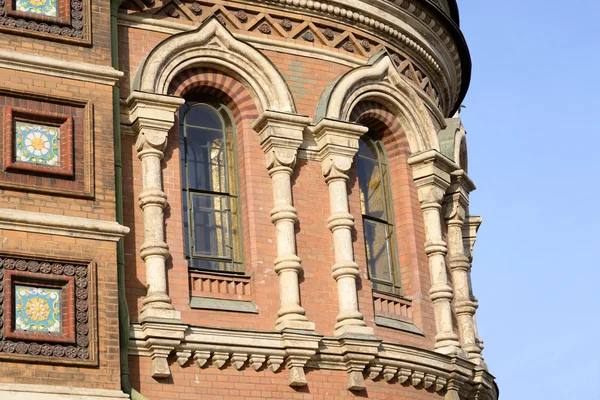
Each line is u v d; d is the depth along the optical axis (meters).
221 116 26.48
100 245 22.91
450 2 31.72
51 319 22.14
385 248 27.89
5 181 22.56
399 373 25.89
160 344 23.39
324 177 26.67
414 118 28.47
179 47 25.56
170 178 25.05
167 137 25.08
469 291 29.70
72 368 21.94
